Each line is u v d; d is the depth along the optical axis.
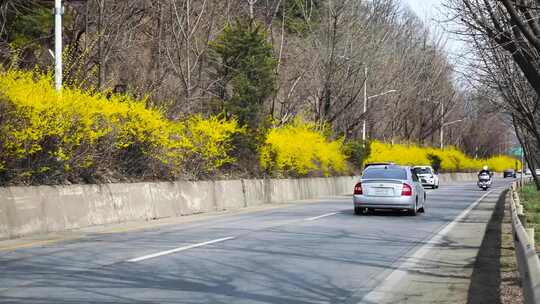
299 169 34.56
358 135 54.53
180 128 22.16
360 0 43.41
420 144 70.25
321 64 39.94
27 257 10.79
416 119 67.56
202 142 23.50
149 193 19.38
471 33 12.38
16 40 25.11
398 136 65.31
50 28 26.12
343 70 41.38
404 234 15.52
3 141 13.85
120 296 7.82
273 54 36.03
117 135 18.06
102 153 17.56
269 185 29.39
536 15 10.21
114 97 18.56
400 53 52.97
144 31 29.30
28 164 14.93
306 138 35.25
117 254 11.22
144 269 9.73
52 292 7.97
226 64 28.52
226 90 29.66
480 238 15.12
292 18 42.97
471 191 45.72
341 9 39.72
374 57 44.41
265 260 10.86
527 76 10.73
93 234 14.51
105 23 23.86
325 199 33.44
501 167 118.38
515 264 11.07
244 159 28.62
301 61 39.28
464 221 19.75
